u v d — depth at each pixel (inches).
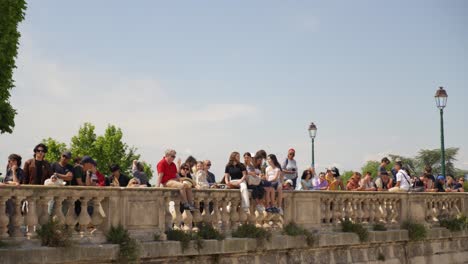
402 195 912.3
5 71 848.3
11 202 490.3
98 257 510.9
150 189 567.5
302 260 736.3
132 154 2257.6
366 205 853.2
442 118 1114.7
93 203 527.5
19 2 852.0
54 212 498.9
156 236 568.7
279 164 713.0
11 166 574.9
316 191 761.6
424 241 943.7
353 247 813.2
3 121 865.5
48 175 559.2
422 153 2773.1
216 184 685.3
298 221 735.1
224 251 624.1
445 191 1064.2
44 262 473.1
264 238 671.8
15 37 850.1
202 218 622.5
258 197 676.7
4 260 450.3
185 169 687.1
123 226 544.1
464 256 1034.7
